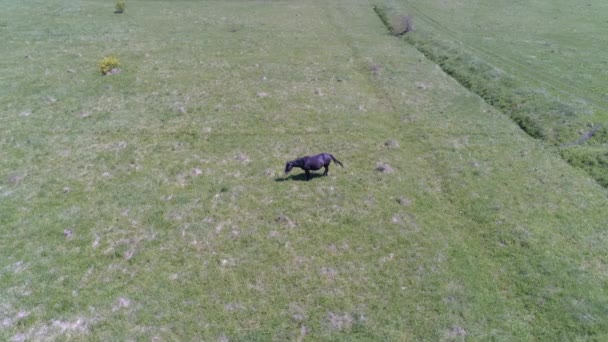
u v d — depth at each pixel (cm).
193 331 1311
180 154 2391
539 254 1645
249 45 4569
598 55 4206
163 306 1401
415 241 1727
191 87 3384
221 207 1931
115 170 2214
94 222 1808
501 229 1791
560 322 1353
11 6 5700
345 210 1917
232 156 2380
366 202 1973
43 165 2242
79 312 1374
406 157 2397
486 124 2828
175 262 1598
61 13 5528
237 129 2702
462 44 4606
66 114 2850
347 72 3819
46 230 1748
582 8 6181
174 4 6400
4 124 2672
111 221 1819
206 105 3053
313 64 4012
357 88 3450
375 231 1783
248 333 1309
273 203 1962
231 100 3150
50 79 3425
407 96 3291
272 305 1413
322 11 6247
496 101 3212
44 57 3934
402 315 1381
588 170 2262
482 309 1404
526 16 5847
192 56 4162
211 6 6369
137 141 2527
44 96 3103
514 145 2548
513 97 3170
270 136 2620
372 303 1426
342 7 6481
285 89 3388
